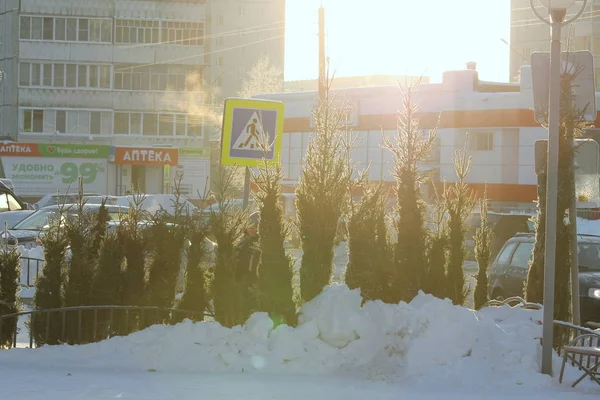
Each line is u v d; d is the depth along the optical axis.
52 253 10.42
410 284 10.28
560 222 10.97
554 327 10.30
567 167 10.96
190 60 68.44
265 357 9.19
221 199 10.29
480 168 42.78
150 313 10.08
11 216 27.66
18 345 11.24
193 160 68.00
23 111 66.44
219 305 9.97
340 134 10.30
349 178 10.27
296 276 10.14
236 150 12.52
